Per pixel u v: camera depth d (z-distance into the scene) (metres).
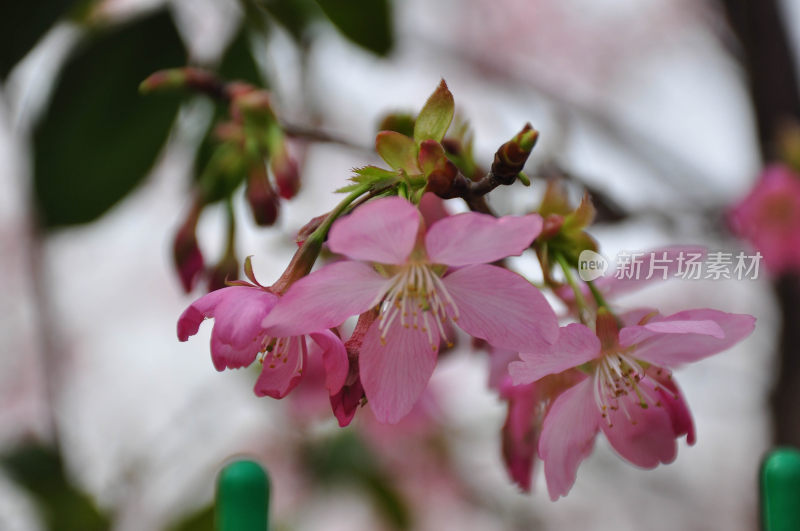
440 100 0.33
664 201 0.55
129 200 0.40
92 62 0.40
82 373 1.02
